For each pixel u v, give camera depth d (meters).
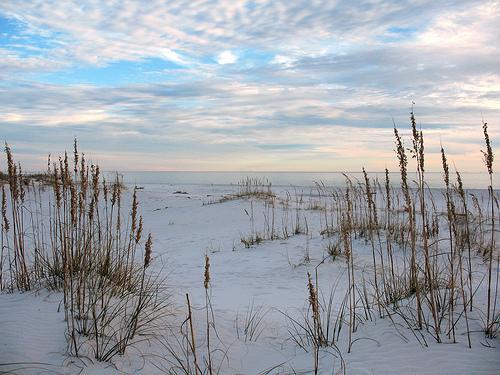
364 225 11.88
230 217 19.36
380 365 3.99
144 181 91.56
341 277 8.72
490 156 4.75
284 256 10.80
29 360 3.80
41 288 5.70
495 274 7.79
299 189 44.16
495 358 3.88
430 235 11.41
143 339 4.53
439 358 3.97
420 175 4.82
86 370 3.76
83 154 5.44
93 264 5.91
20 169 6.60
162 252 12.53
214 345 4.74
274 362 4.46
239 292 7.79
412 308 5.08
